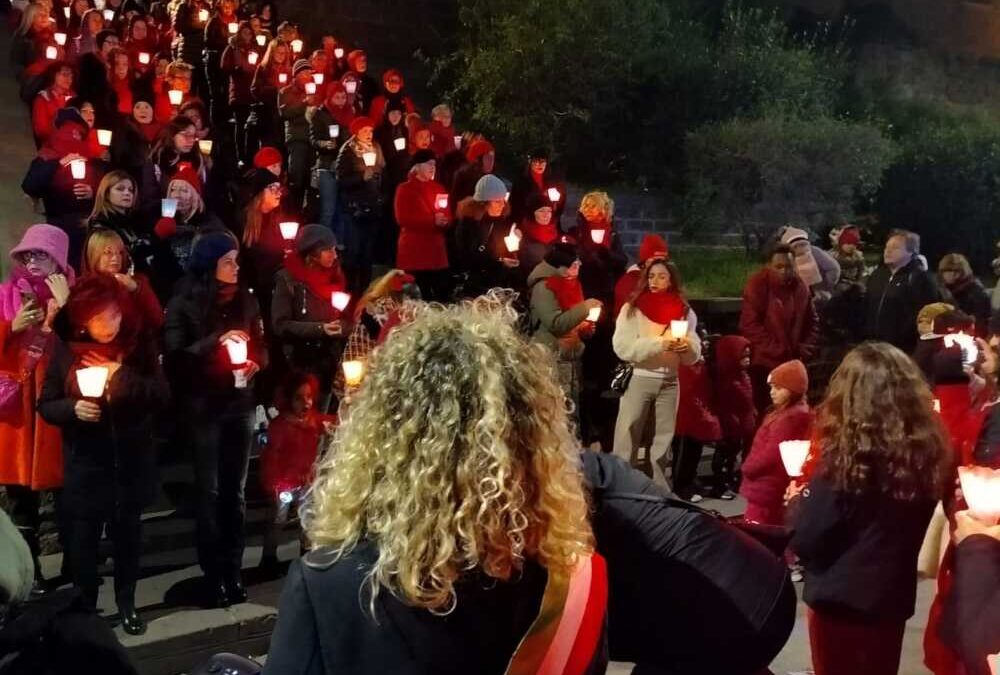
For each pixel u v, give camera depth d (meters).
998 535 2.98
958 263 9.09
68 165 7.26
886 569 3.60
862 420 3.59
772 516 5.48
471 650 1.70
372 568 1.73
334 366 6.64
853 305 9.24
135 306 4.88
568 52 12.70
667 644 2.31
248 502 6.61
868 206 14.10
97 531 4.78
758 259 11.84
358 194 9.30
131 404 4.70
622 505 2.33
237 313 5.41
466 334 1.88
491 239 8.84
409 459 1.75
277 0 15.90
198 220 7.39
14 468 5.08
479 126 13.72
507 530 1.72
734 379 7.56
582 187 12.62
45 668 2.75
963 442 5.10
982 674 2.92
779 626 2.29
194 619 5.16
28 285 5.10
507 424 1.77
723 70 13.01
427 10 16.95
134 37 12.16
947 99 17.80
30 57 11.96
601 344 8.25
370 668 1.70
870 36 17.31
